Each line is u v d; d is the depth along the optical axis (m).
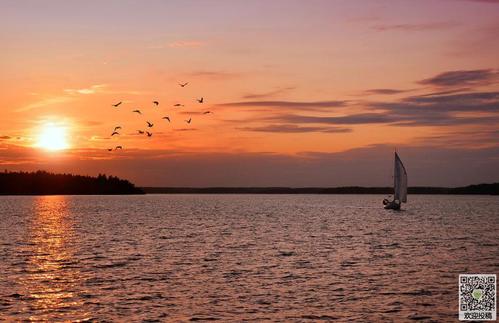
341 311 30.47
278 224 97.31
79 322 28.28
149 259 49.84
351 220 109.88
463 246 61.75
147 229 85.56
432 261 48.88
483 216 127.12
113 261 48.53
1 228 88.38
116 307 31.14
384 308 31.11
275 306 31.44
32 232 80.31
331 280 39.03
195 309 30.75
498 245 62.91
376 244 63.16
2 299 32.94
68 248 59.06
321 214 136.00
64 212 146.12
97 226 92.31
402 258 50.84
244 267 44.94
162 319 28.83
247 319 28.86
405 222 103.69
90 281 38.59
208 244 62.88
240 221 106.62
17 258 50.72
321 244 62.91
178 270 43.41
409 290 35.69
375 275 41.12
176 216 126.25
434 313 30.27
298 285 37.19
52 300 32.78
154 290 35.56
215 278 39.75
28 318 28.92
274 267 44.94
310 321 28.52
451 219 114.06
